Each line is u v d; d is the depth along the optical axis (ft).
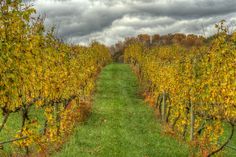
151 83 146.20
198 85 72.49
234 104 57.88
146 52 196.75
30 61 45.29
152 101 130.21
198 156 68.69
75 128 84.38
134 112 116.26
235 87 57.36
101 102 129.90
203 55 73.51
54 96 65.31
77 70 93.66
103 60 297.74
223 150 75.72
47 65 61.52
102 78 205.87
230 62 60.85
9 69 38.47
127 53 288.10
